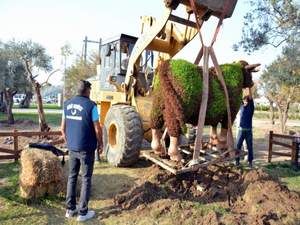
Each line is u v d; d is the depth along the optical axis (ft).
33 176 18.65
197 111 19.48
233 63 21.39
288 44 43.86
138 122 24.70
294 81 52.11
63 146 31.32
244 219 16.69
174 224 16.42
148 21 24.23
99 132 17.11
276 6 42.52
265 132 61.67
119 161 24.77
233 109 20.67
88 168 17.06
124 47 30.07
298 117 127.34
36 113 96.68
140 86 27.81
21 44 90.27
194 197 19.39
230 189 19.86
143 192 18.93
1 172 24.31
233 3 19.66
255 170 20.97
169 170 19.21
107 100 30.50
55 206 18.44
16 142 27.53
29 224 16.34
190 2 18.66
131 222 16.75
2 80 74.38
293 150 30.09
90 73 110.73
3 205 18.15
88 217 17.08
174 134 19.24
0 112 99.09
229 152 20.51
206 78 18.92
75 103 17.15
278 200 18.34
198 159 19.17
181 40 25.41
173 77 18.70
